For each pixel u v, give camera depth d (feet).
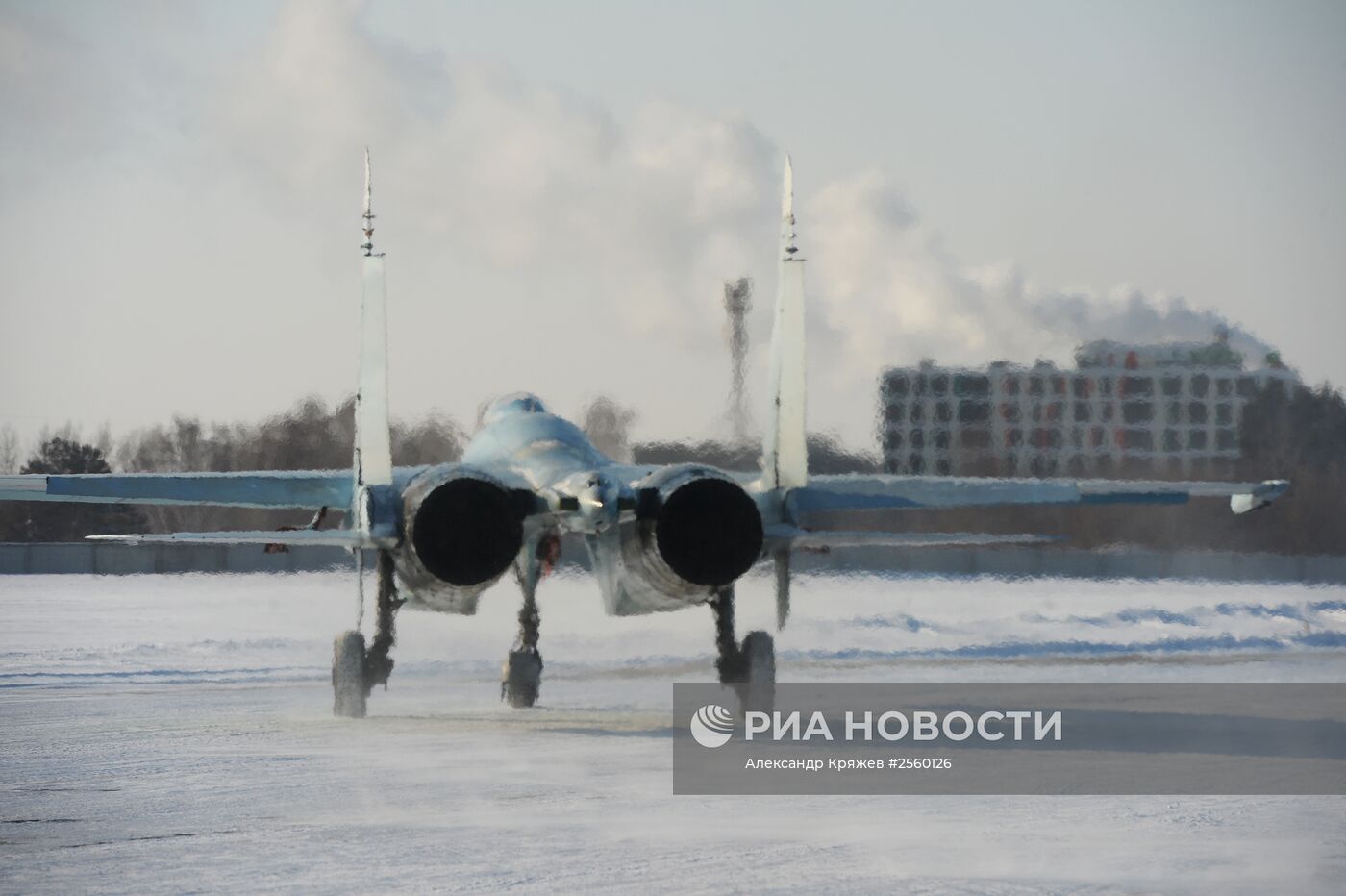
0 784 146.30
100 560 566.77
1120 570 522.47
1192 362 529.04
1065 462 523.29
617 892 103.65
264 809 133.49
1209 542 523.29
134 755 164.25
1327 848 119.34
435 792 141.38
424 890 104.17
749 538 174.09
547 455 196.24
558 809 133.80
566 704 215.92
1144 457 525.34
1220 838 122.72
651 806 135.44
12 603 432.66
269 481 216.95
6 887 105.70
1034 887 106.01
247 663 275.80
